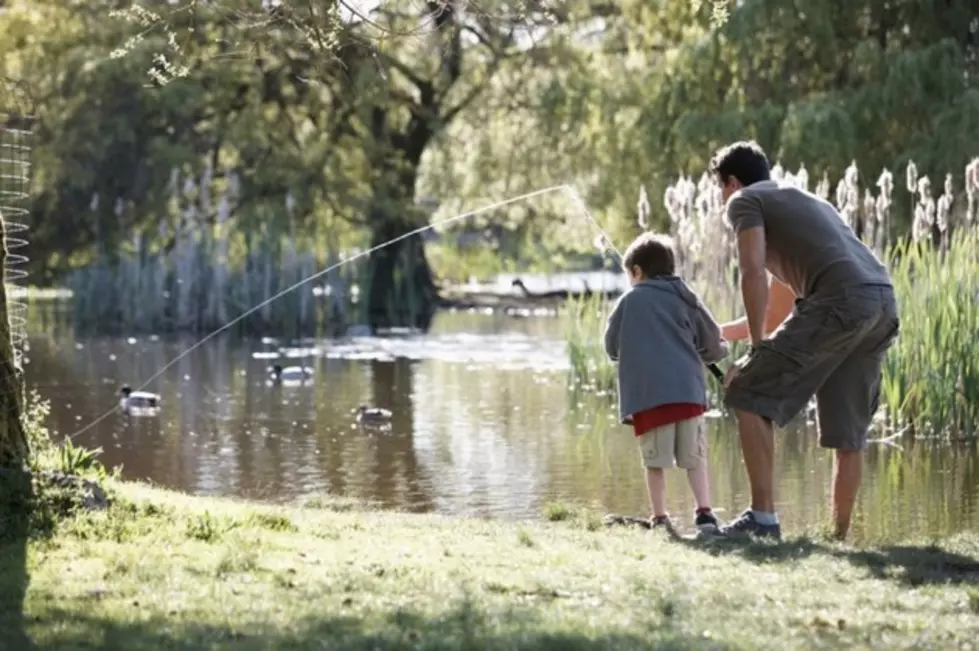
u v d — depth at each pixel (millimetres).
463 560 7105
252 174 40688
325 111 42938
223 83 39625
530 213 48469
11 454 8102
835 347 8516
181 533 7562
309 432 16828
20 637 5246
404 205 42531
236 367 26000
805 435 15922
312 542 7582
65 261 41781
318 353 29281
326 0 10617
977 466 13773
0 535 7305
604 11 40469
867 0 30703
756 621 5762
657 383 9133
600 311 21609
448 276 58250
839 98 29766
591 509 11492
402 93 44250
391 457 14688
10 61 39031
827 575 6914
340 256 41750
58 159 38969
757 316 8539
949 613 6039
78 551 6969
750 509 8820
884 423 16156
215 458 14703
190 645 5145
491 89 46125
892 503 11562
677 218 19422
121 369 25469
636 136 34688
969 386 15914
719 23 13039
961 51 30281
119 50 11719
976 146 27672
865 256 8625
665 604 5996
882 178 18359
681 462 9180
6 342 8156
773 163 29969
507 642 5223
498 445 15539
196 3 11758
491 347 30484
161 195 39938
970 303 16250
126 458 14711
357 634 5355
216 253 38156
